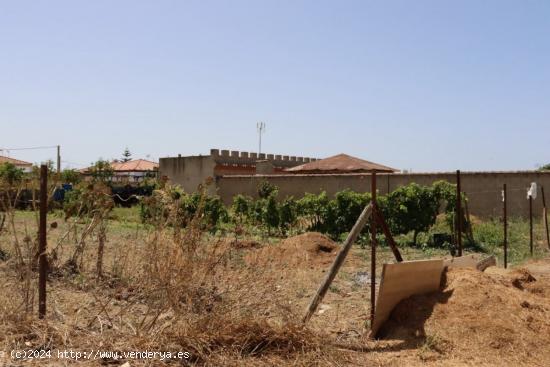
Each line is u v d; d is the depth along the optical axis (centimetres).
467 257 794
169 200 662
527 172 2061
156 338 486
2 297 536
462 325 575
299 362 496
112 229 1566
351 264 1154
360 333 613
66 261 843
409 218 1552
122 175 4678
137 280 638
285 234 1766
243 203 1877
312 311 589
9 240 830
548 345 559
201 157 3341
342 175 2456
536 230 1753
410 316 604
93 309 609
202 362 473
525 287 746
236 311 529
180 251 531
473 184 2133
